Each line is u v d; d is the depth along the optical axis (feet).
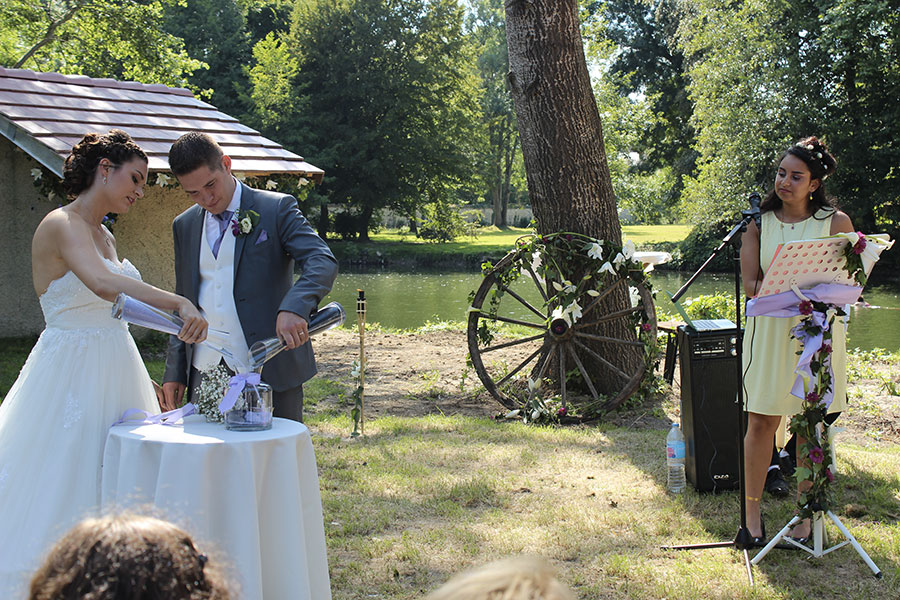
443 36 141.38
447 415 26.20
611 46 126.41
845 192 94.27
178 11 141.79
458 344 39.73
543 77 26.09
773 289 13.82
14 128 33.30
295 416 12.71
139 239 37.81
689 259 103.60
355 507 17.02
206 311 12.50
